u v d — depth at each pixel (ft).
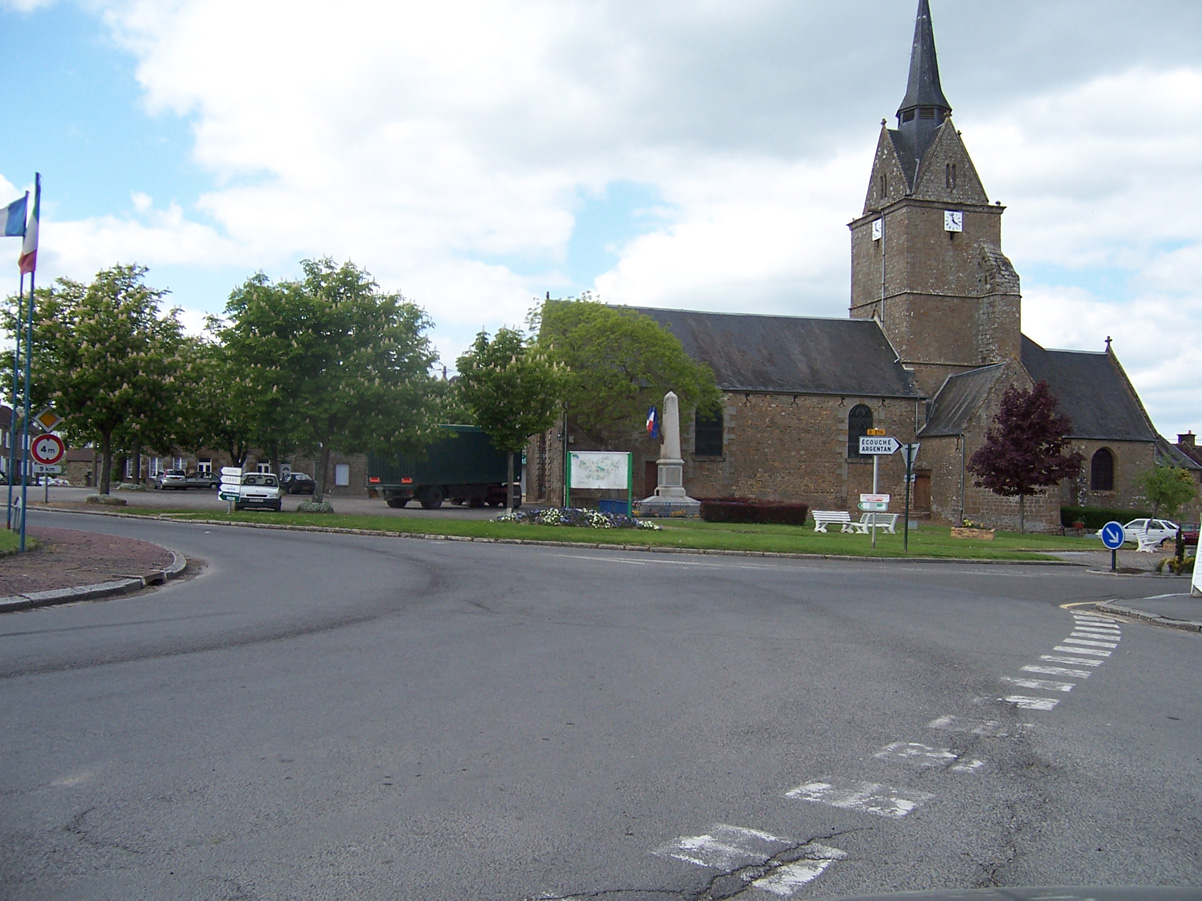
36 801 16.42
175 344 121.08
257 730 21.06
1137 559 97.14
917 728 22.84
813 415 159.53
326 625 35.63
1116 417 174.09
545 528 93.30
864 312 180.45
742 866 14.35
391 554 66.95
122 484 226.58
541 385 115.85
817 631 37.55
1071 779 19.08
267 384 99.60
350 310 100.68
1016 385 151.74
